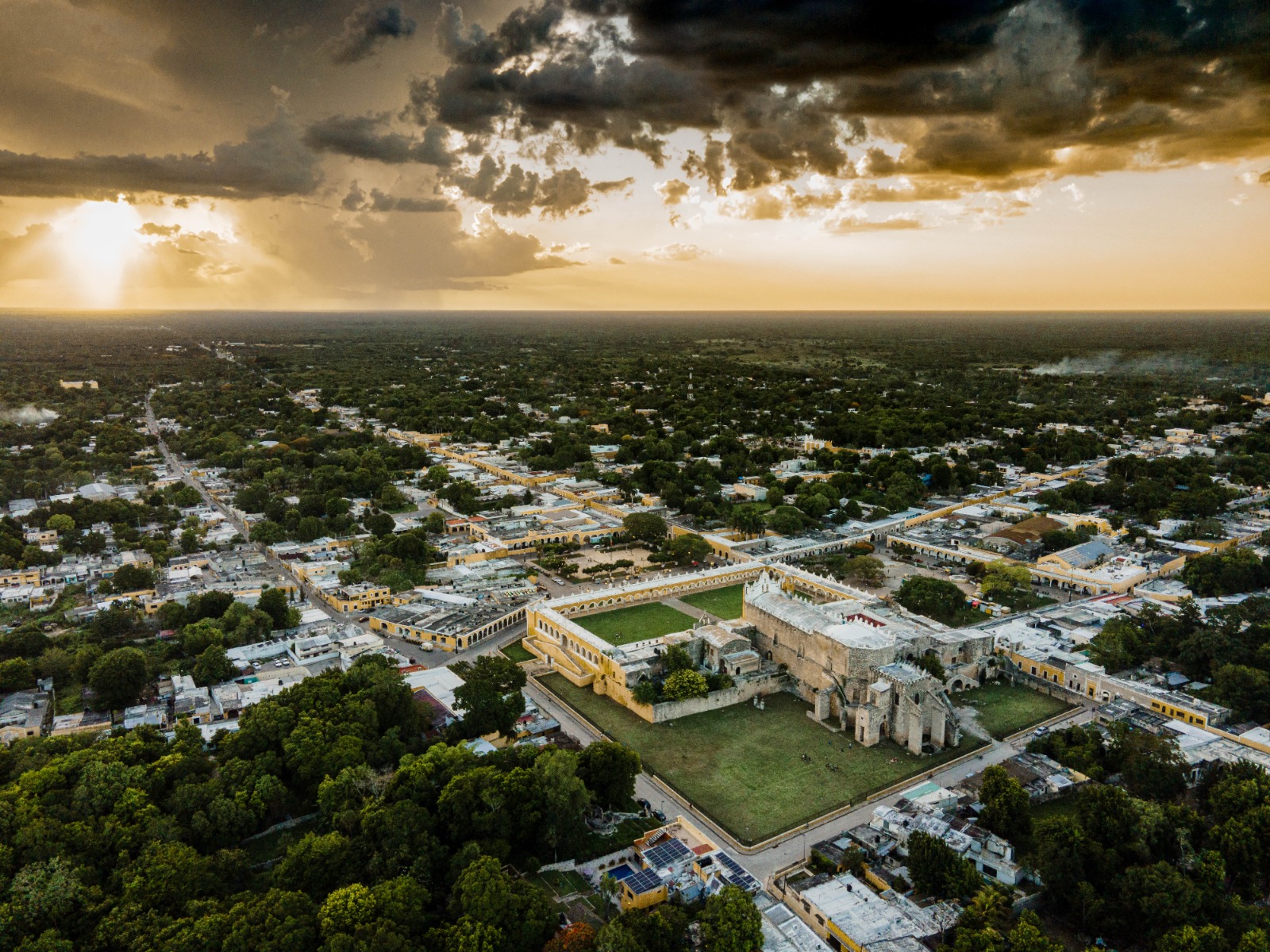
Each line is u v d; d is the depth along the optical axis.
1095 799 179.62
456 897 159.75
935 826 185.38
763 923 159.12
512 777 186.25
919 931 155.75
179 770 193.88
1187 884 157.25
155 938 146.75
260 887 173.25
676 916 153.62
